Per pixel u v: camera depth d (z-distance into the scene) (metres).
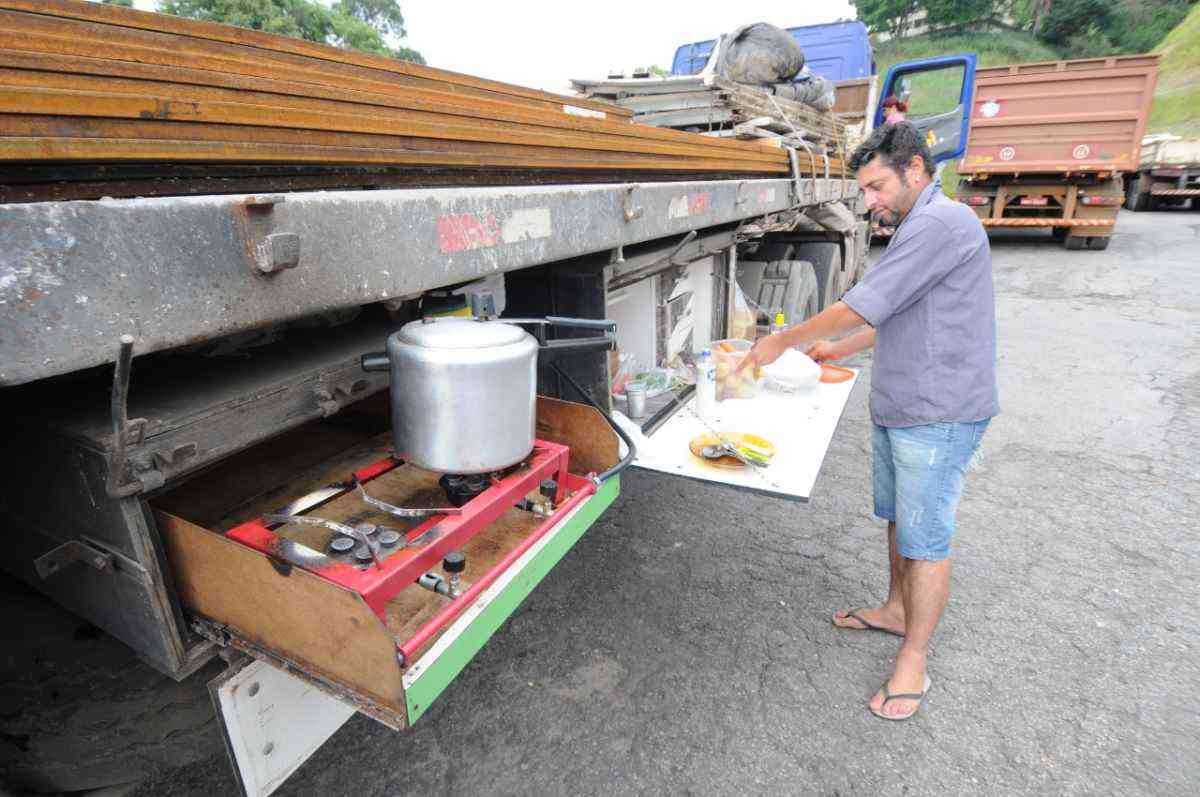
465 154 1.47
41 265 0.69
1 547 1.26
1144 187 15.87
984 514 3.16
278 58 1.23
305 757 1.41
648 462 2.26
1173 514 3.12
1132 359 5.35
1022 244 11.36
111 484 0.92
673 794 1.79
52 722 1.40
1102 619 2.43
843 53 8.60
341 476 1.64
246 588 1.08
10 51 0.75
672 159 2.41
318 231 0.98
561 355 2.24
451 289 1.79
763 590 2.63
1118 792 1.77
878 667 2.23
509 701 2.10
